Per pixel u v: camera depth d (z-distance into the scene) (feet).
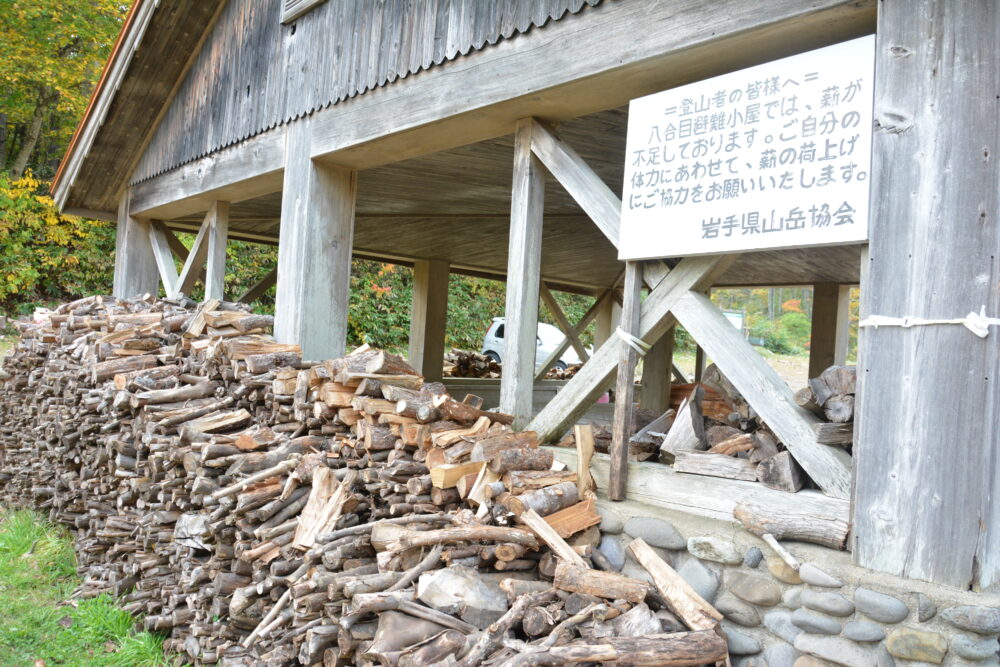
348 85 16.69
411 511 11.30
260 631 11.70
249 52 20.99
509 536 9.79
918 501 7.90
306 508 12.24
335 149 17.01
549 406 12.77
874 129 8.45
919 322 7.97
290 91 18.86
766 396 9.74
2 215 50.52
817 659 8.34
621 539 10.43
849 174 8.66
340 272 18.47
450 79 13.99
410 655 8.52
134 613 16.47
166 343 20.21
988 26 7.67
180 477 15.14
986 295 7.55
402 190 22.93
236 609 12.55
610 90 12.04
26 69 54.08
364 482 11.96
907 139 8.17
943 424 7.77
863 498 8.31
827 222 8.82
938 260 7.88
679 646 8.21
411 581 9.80
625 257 11.27
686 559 9.70
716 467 10.08
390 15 15.67
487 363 39.32
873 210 8.43
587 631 8.54
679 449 10.90
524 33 12.59
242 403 15.99
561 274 35.68
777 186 9.37
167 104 25.70
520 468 10.80
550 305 36.40
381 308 62.08
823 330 32.09
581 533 10.48
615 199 11.94
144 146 27.50
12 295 52.65
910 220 8.11
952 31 7.89
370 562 10.91
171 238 31.45
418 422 11.73
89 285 55.57
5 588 18.95
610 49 11.21
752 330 94.22
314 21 18.24
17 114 57.16
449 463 11.02
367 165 18.21
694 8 10.17
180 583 15.28
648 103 11.03
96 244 55.42
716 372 13.57
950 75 7.89
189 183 23.98
